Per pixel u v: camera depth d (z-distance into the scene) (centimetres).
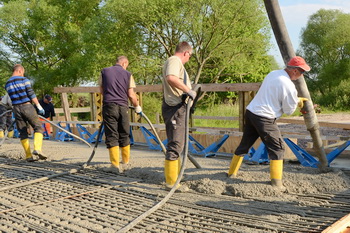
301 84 442
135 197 394
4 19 2352
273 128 391
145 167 516
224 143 667
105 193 413
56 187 448
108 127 511
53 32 2486
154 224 309
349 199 360
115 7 1827
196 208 347
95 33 1958
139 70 1944
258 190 385
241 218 315
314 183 403
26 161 634
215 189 399
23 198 405
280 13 430
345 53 3212
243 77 2203
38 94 2661
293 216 314
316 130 450
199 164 538
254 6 1812
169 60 395
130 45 2020
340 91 2719
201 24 1816
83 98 2644
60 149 763
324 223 294
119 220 323
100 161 596
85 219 329
